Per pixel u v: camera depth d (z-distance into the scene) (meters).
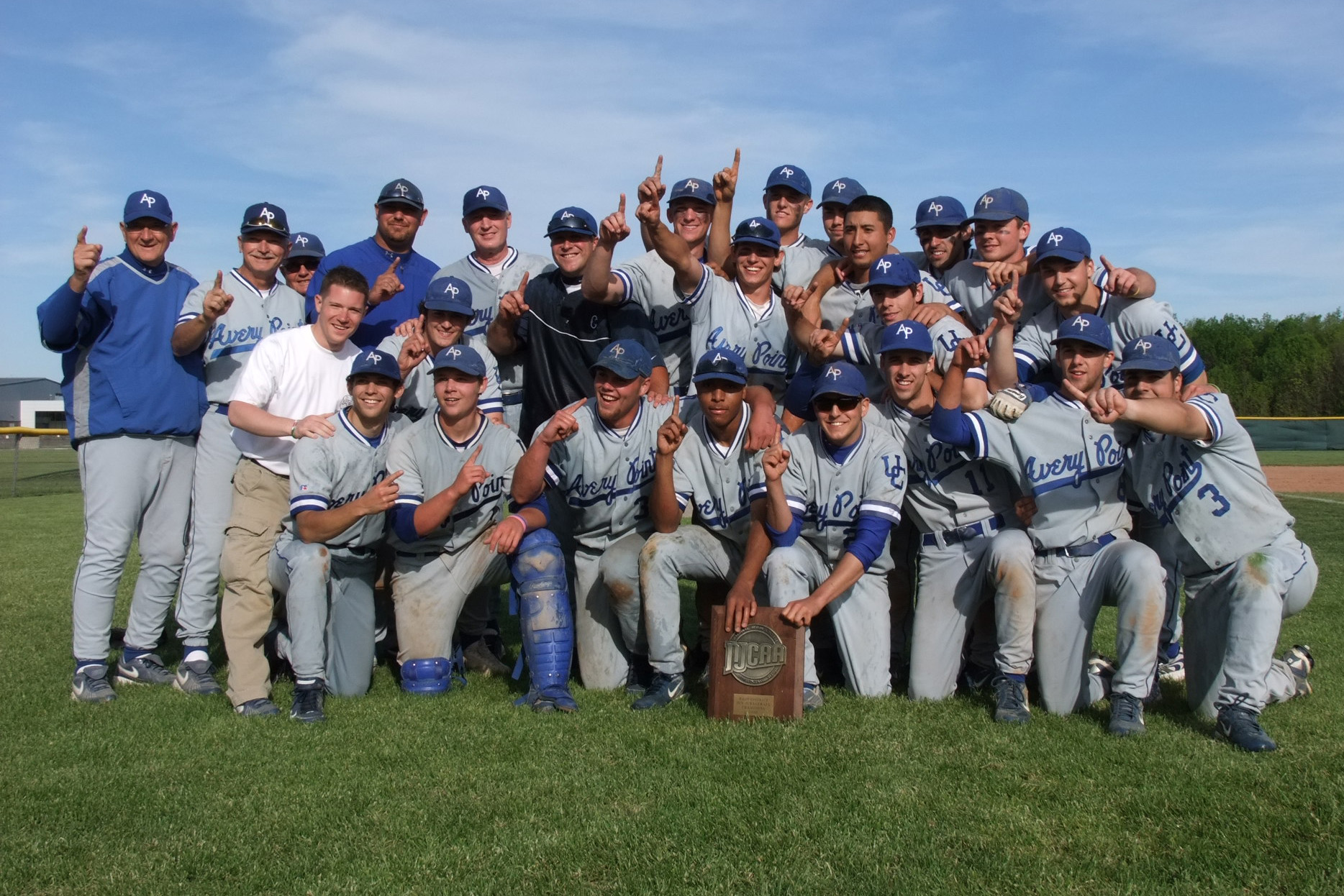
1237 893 2.90
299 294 6.27
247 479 5.16
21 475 24.53
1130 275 5.21
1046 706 4.81
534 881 2.99
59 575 9.08
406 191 6.18
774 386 5.94
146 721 4.62
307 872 3.06
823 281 5.79
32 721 4.61
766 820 3.39
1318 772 3.82
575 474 5.25
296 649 4.75
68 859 3.15
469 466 4.89
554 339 5.89
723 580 5.29
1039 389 5.30
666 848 3.19
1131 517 5.54
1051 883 2.96
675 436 4.91
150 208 5.32
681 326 6.18
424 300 5.49
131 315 5.32
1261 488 4.58
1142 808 3.49
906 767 3.90
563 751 4.13
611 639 5.33
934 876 3.00
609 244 5.48
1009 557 4.73
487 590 5.86
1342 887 2.94
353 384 5.00
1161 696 5.10
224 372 5.55
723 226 6.25
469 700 5.05
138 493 5.28
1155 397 4.61
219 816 3.47
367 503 4.75
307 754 4.11
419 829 3.35
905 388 5.07
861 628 5.14
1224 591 4.53
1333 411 48.59
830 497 5.02
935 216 6.02
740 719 4.61
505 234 6.46
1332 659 5.70
